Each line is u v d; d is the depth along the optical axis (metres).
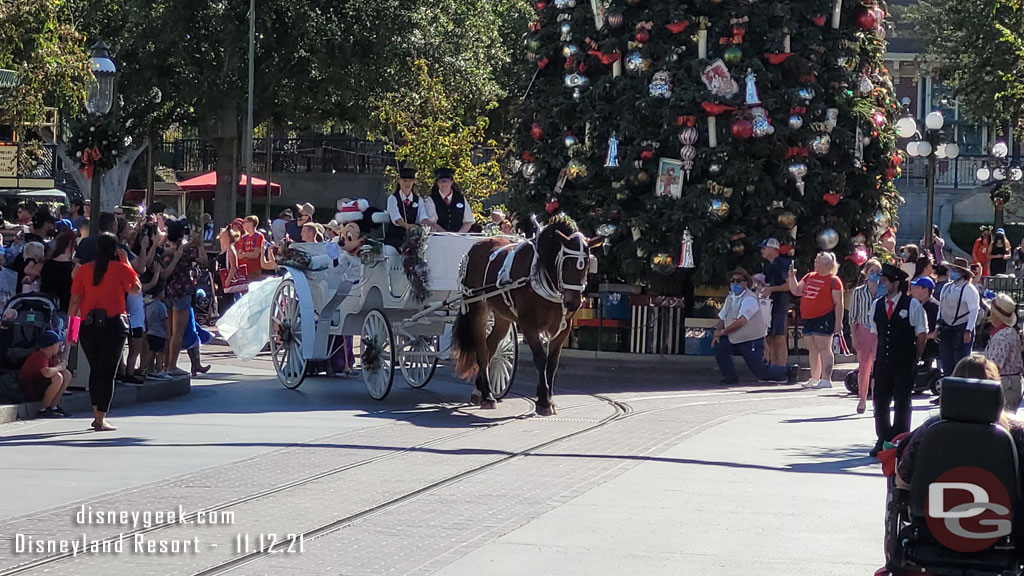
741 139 22.17
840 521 9.48
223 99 41.09
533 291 15.52
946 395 6.34
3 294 16.23
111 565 7.72
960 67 43.41
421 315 16.91
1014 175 41.91
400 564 7.91
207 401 16.75
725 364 20.64
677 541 8.70
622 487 10.77
